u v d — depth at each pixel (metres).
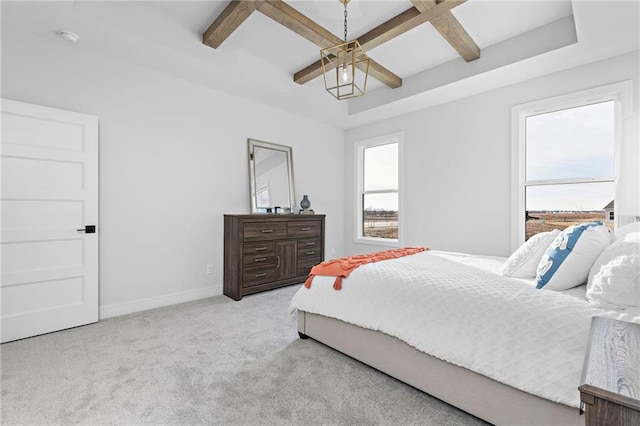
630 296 1.26
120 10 2.55
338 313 2.15
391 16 2.70
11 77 2.50
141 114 3.19
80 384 1.82
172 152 3.41
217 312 3.12
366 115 4.57
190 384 1.83
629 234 1.50
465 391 1.55
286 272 4.02
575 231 1.64
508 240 3.46
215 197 3.78
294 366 2.06
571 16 2.64
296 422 1.52
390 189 4.80
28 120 2.51
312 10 2.62
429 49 3.24
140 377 1.90
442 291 1.74
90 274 2.80
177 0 2.57
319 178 5.01
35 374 1.92
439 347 1.60
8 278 2.42
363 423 1.52
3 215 2.41
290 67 3.74
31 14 2.33
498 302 1.54
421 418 1.55
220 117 3.82
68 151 2.69
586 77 2.95
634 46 2.63
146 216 3.23
